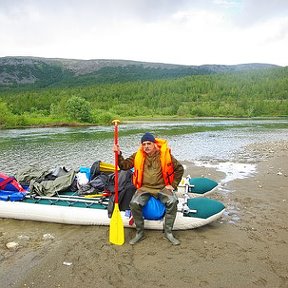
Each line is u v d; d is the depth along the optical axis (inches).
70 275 108.0
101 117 1235.9
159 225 137.0
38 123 1085.1
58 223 151.1
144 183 134.5
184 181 177.9
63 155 398.6
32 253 123.0
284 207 173.0
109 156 386.3
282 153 363.6
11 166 332.2
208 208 142.6
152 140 128.3
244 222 151.9
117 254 121.3
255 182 227.5
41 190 160.1
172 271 109.4
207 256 119.0
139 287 101.0
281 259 116.8
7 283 104.0
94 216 145.4
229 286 101.0
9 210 153.9
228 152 391.9
